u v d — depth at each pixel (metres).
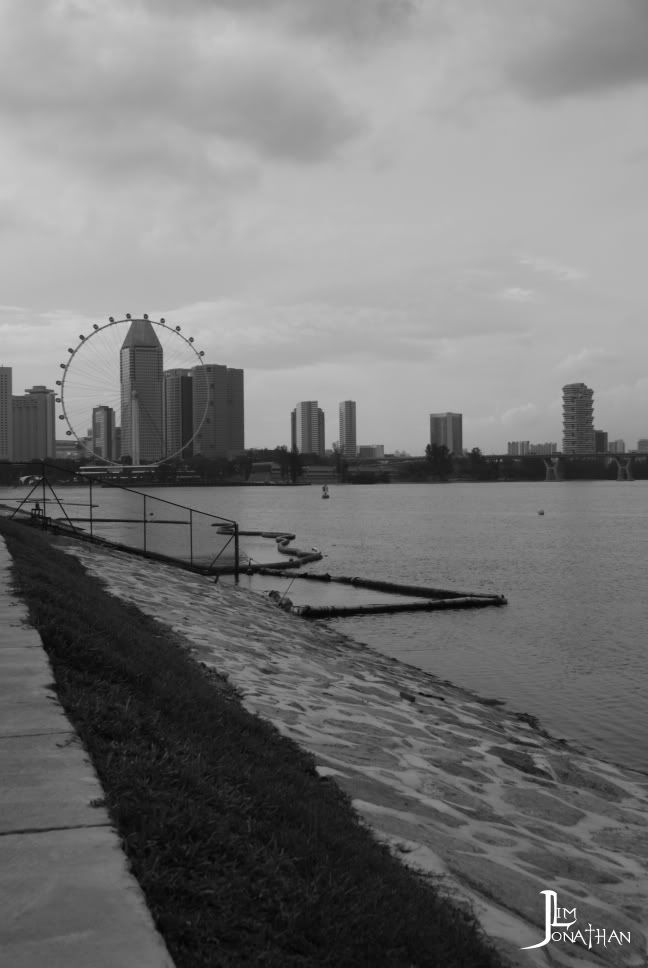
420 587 35.47
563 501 181.50
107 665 9.06
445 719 14.12
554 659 22.97
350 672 17.28
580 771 11.97
